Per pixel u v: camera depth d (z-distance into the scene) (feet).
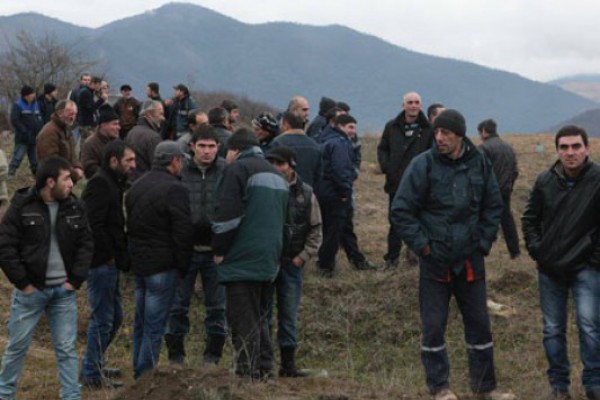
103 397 29.07
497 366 35.60
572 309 40.60
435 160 25.68
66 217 25.94
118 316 31.50
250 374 27.37
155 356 28.22
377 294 42.75
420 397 26.63
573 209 26.50
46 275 25.71
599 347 26.53
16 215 25.38
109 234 29.01
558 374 27.78
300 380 29.14
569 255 26.55
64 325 26.32
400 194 25.79
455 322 40.29
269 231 27.32
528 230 27.66
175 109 59.11
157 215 28.04
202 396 24.48
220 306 31.30
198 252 30.83
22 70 120.88
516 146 93.04
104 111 35.60
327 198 43.45
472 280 26.03
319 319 40.93
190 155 32.35
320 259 44.75
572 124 26.55
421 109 42.63
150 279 28.22
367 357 38.24
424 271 26.07
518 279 43.93
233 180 27.07
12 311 26.17
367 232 57.93
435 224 25.62
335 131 43.50
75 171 39.27
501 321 39.91
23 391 30.68
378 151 43.91
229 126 40.78
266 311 29.14
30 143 60.85
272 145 38.37
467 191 25.55
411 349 38.86
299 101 39.50
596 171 26.40
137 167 38.09
